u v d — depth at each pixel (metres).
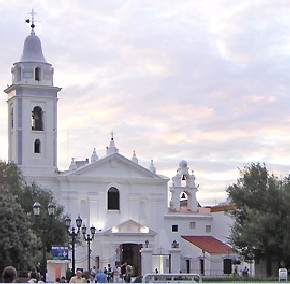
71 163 129.12
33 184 108.81
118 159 129.38
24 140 128.00
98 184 127.88
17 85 128.62
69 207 125.69
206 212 133.88
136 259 122.56
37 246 81.62
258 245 92.25
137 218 129.88
